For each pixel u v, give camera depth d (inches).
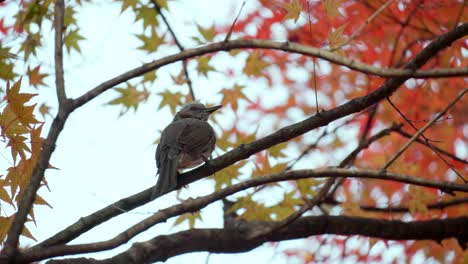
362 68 398.3
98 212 377.4
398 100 581.9
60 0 420.2
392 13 565.0
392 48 587.2
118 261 430.9
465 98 599.5
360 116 605.0
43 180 376.2
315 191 512.7
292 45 410.0
